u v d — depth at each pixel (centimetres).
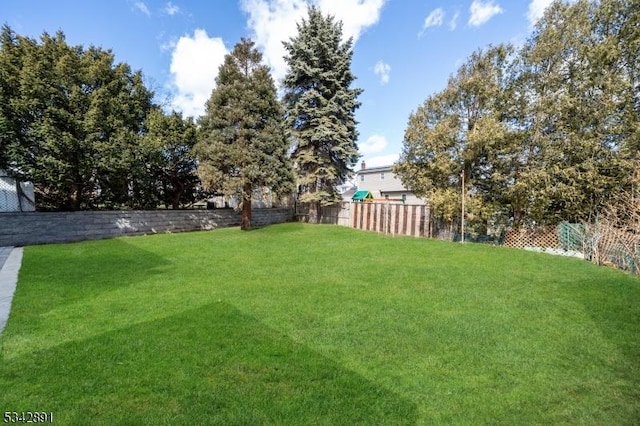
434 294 516
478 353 332
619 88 847
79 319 390
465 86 1057
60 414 224
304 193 1667
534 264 725
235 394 251
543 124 959
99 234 1116
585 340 366
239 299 475
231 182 1172
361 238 1104
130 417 223
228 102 1205
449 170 1063
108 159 1034
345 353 323
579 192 890
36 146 958
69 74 984
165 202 1433
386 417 233
